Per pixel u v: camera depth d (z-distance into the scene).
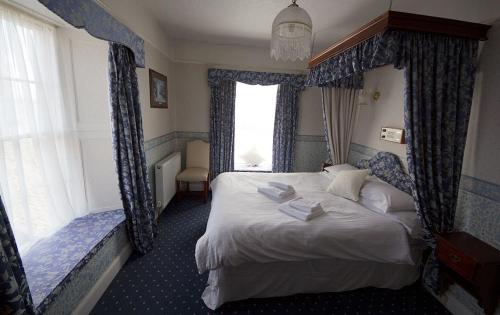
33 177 1.86
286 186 2.56
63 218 2.13
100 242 1.92
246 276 1.84
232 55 3.99
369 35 1.76
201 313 1.79
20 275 1.12
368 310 1.88
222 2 2.49
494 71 1.66
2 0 1.61
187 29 3.35
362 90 3.26
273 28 1.71
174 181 3.66
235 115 4.26
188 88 4.05
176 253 2.50
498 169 1.63
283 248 1.78
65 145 2.20
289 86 4.11
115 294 1.93
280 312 1.82
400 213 2.06
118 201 2.51
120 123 2.14
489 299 1.57
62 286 1.48
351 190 2.44
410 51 1.67
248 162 4.42
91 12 1.57
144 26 2.66
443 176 1.85
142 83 2.72
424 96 1.74
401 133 2.52
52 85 2.05
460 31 1.64
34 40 1.87
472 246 1.66
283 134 4.23
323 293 2.01
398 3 2.23
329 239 1.81
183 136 4.20
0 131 1.61
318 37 3.38
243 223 1.85
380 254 1.86
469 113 1.77
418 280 2.14
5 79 1.63
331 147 3.55
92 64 2.23
